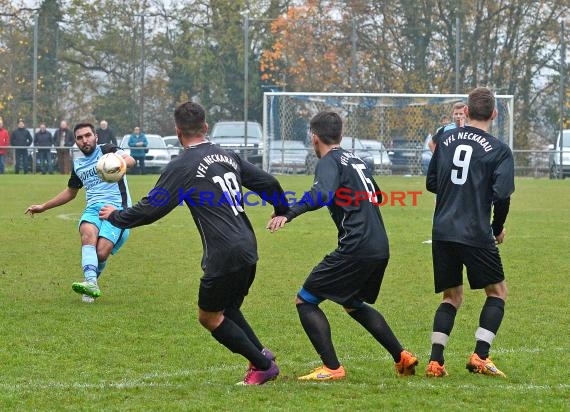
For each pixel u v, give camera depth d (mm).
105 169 16125
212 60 93500
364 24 88812
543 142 88375
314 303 13547
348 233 13234
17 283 21703
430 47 88500
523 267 24266
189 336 16312
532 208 42344
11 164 73875
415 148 65188
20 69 92625
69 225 34562
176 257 26266
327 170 13188
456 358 14875
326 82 88812
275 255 26578
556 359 14719
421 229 33312
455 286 14039
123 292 20641
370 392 12617
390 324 17391
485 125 13953
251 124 73125
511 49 88125
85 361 14500
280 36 90062
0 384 12969
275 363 13820
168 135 94938
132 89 93250
